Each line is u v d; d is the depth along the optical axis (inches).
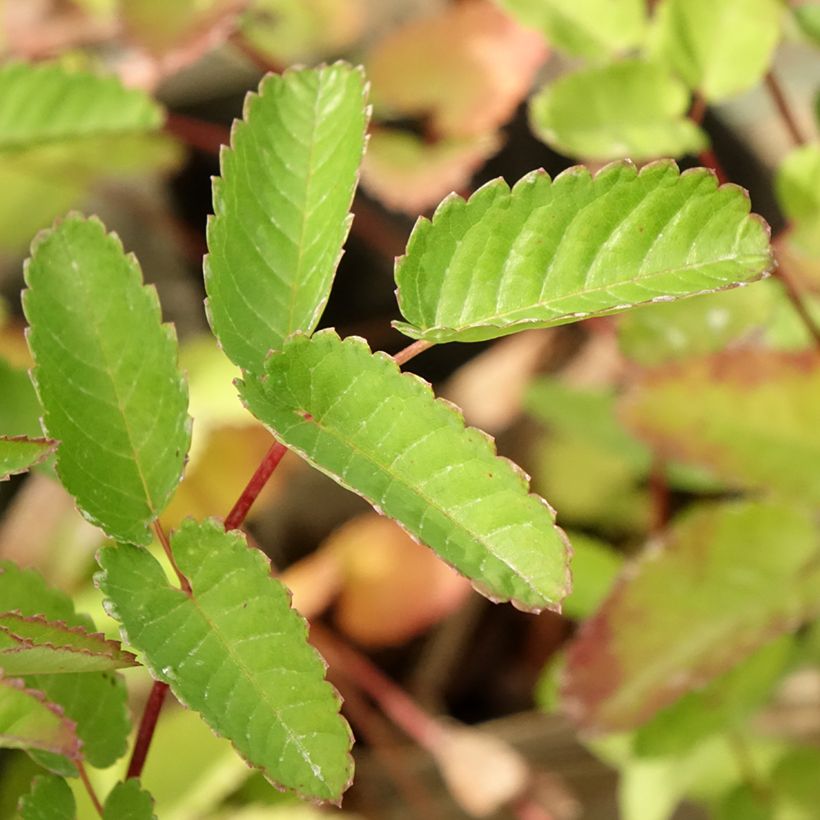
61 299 13.7
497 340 26.5
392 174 20.0
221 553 13.4
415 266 13.3
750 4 16.4
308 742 13.1
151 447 13.6
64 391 13.6
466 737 21.6
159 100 26.8
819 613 16.2
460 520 12.9
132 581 13.4
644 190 13.2
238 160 13.7
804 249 16.2
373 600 21.8
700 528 16.6
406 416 13.0
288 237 13.6
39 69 17.6
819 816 18.2
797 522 16.5
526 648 25.4
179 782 17.7
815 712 20.9
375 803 22.3
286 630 13.2
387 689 22.0
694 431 16.5
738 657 16.2
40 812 13.9
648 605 16.5
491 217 13.2
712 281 13.1
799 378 16.4
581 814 21.8
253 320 13.5
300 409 13.1
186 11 19.4
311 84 13.8
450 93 20.5
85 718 14.2
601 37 16.9
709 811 21.4
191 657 13.2
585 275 13.3
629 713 16.2
